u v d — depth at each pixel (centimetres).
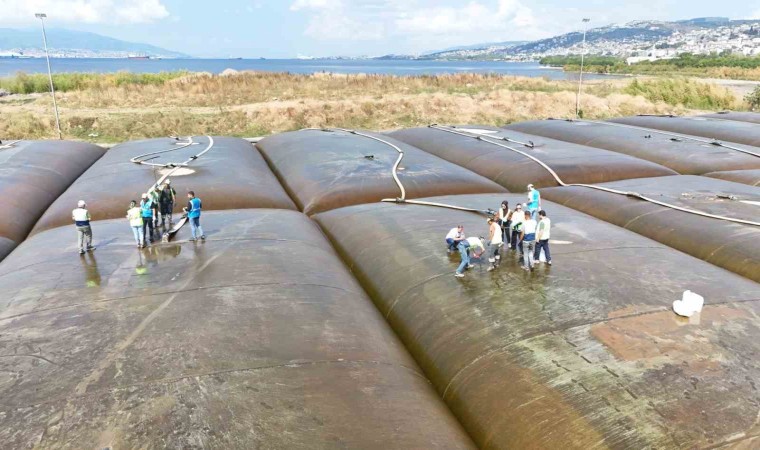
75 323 1127
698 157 2762
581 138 3378
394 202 2081
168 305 1204
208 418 836
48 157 2777
